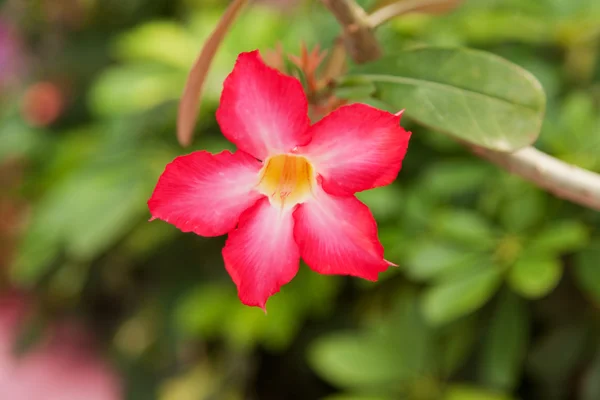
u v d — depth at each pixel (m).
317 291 0.60
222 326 0.64
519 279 0.46
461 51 0.35
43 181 0.83
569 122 0.49
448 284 0.48
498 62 0.34
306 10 0.67
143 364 0.78
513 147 0.34
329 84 0.36
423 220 0.54
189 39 0.67
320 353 0.56
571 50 0.58
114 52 0.96
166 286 0.73
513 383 0.57
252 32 0.60
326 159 0.33
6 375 0.95
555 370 0.56
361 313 0.65
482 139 0.34
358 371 0.54
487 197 0.53
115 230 0.62
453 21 0.57
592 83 0.58
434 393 0.55
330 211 0.33
